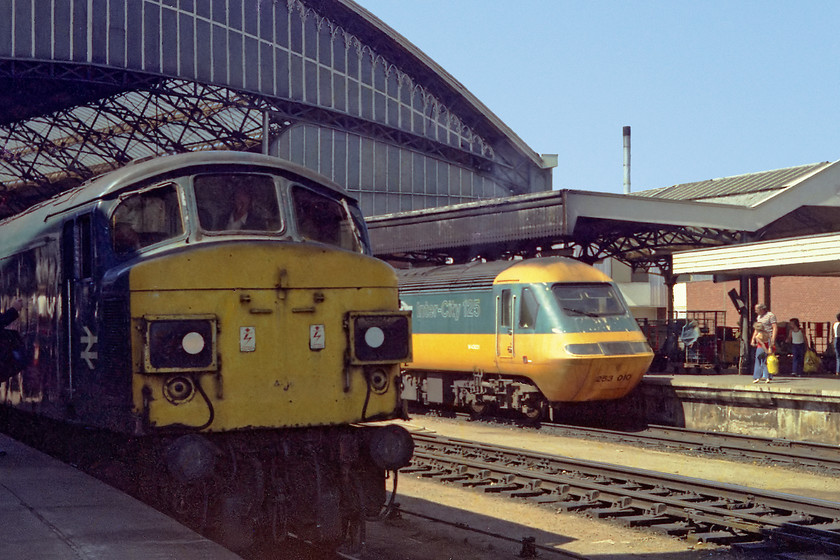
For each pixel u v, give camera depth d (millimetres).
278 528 8367
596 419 22672
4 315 11148
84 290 9125
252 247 8359
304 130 48594
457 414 24312
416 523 11102
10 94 47656
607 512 11500
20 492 8039
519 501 12523
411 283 24797
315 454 8523
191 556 5977
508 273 21234
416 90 52250
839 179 28016
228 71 45062
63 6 40750
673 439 18047
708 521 10750
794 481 14305
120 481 9578
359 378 8711
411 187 52062
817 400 18281
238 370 8180
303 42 47906
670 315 32969
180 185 8781
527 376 20672
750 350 25938
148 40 42594
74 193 10188
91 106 50156
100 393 8641
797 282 44031
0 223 13805
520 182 56344
